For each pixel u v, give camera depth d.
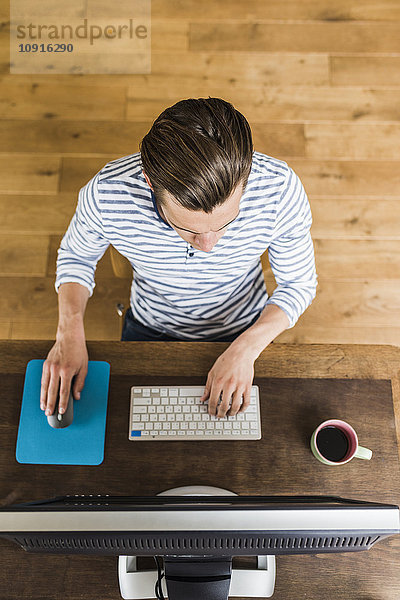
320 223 2.25
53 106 2.40
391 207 2.28
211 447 1.16
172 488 1.12
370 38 2.50
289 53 2.48
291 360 1.23
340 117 2.40
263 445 1.16
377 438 1.17
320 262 2.20
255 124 2.38
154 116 2.39
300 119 2.39
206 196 0.84
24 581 1.06
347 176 2.31
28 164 2.31
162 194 0.89
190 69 2.46
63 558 1.07
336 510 0.76
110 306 2.14
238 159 0.83
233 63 2.47
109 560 1.07
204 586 0.95
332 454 1.13
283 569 1.07
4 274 2.17
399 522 0.76
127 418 1.18
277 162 1.10
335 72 2.46
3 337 2.10
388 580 1.06
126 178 1.08
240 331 1.46
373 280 2.19
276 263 1.30
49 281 2.16
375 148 2.36
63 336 1.23
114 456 1.15
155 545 0.80
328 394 1.20
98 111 2.39
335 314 2.14
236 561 1.08
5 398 1.19
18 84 2.43
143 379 1.21
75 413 1.18
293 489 1.12
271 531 0.75
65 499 0.93
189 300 1.36
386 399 1.20
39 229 2.23
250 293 1.45
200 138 0.80
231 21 2.52
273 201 1.10
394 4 2.53
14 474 1.13
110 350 1.24
